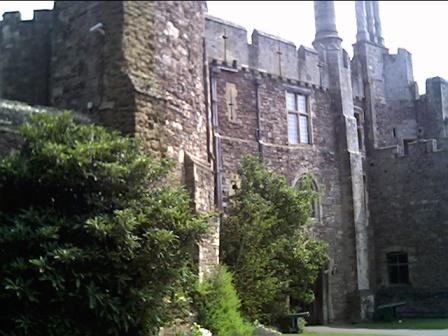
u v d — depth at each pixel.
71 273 7.86
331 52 21.69
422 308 19.47
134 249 8.33
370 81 23.00
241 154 17.73
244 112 18.17
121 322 8.24
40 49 12.08
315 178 20.09
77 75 11.12
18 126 9.27
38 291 7.80
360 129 22.42
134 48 10.73
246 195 14.99
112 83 10.52
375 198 21.39
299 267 15.09
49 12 12.27
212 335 10.77
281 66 19.70
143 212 8.62
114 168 8.41
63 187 8.55
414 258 20.03
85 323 8.16
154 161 9.46
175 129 11.36
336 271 20.12
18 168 8.40
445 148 20.75
